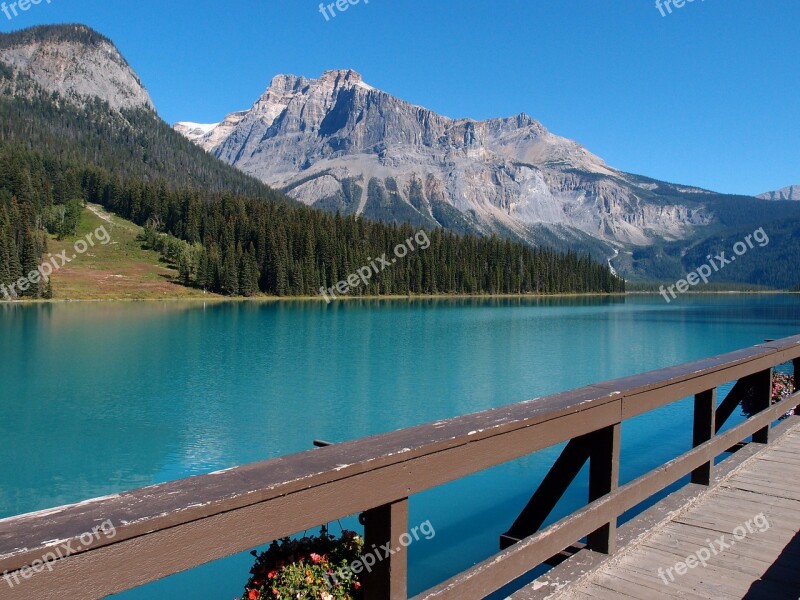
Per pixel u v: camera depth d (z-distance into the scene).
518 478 11.06
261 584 3.10
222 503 1.73
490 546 8.16
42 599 1.43
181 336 45.06
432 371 28.98
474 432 2.57
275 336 45.47
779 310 89.19
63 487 13.34
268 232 104.94
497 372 28.61
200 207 120.25
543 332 49.56
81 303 77.94
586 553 3.71
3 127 172.50
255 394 23.36
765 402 6.40
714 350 37.41
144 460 15.12
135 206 128.62
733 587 3.41
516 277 130.38
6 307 70.19
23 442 16.77
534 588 3.28
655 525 4.24
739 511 4.64
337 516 2.06
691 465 4.61
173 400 22.31
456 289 122.50
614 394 3.52
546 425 3.03
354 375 27.83
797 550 3.92
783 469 5.72
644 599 3.25
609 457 3.61
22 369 30.12
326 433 17.38
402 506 2.33
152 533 1.61
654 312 81.94
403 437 2.47
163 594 7.27
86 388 24.92
